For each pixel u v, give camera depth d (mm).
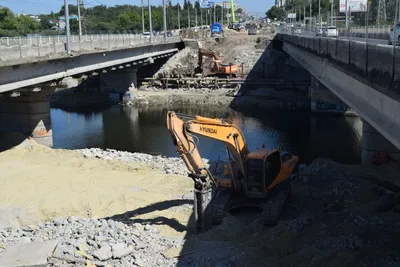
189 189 26188
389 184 25500
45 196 24484
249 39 91250
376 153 30828
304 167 30125
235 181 21234
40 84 36750
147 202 23922
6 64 29484
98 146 42969
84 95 70438
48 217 22438
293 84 70875
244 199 21391
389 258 16766
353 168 29688
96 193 25047
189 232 19594
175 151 40906
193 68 78000
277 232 19094
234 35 100125
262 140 45562
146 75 79938
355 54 19828
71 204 23609
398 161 30594
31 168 30062
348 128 50500
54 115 59406
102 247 16891
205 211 19312
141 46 60938
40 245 17234
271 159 21281
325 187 25672
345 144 43625
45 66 35781
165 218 21141
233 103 65625
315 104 57531
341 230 19203
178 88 73875
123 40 55344
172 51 81188
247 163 20609
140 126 52469
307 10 114062
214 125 19625
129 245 17547
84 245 17344
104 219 20906
